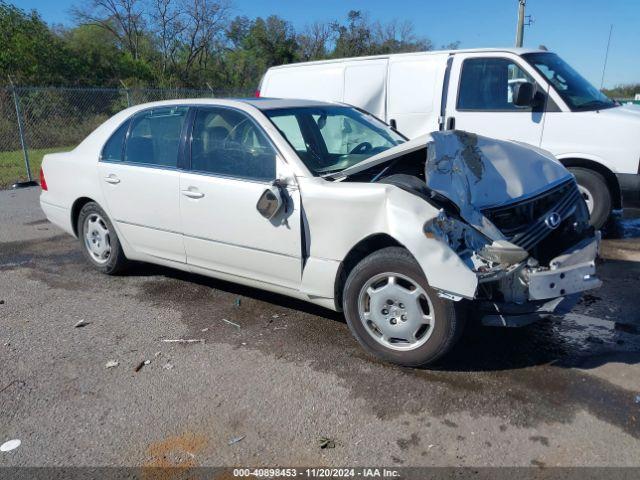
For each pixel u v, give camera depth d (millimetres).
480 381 3486
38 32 28953
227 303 4859
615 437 2928
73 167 5527
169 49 42062
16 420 3275
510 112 6648
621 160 6062
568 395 3309
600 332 4109
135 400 3432
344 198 3670
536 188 3887
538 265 3500
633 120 5984
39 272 5863
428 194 3518
